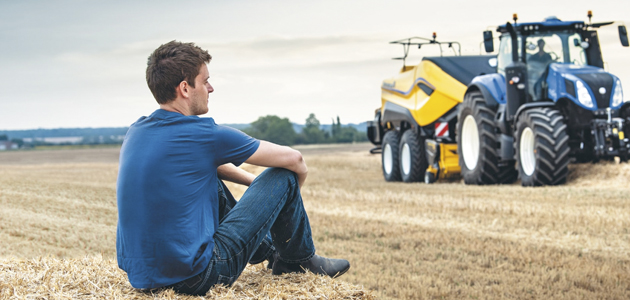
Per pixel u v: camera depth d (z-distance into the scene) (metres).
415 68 13.19
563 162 8.96
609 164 9.40
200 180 2.46
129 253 2.41
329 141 69.94
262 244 2.98
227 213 2.85
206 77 2.57
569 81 9.19
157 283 2.38
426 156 12.78
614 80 9.24
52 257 2.88
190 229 2.40
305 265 2.83
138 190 2.38
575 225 6.07
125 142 2.49
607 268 4.38
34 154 52.50
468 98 10.95
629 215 6.37
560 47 9.86
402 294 3.92
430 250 5.28
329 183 12.29
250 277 2.83
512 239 5.60
